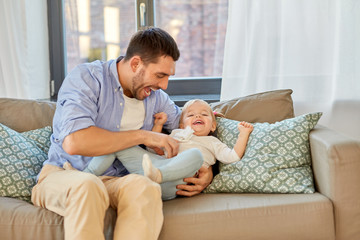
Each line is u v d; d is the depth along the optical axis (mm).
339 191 1529
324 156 1594
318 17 2322
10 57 2484
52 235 1428
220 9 2719
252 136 1836
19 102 2072
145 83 1659
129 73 1687
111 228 1483
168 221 1478
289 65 2367
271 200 1562
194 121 1927
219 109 2111
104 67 1771
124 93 1792
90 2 2711
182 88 2744
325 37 2340
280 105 2061
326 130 1787
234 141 1888
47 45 2658
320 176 1646
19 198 1693
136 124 1817
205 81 2740
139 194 1411
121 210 1416
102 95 1708
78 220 1318
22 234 1439
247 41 2381
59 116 1713
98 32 2736
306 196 1585
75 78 1688
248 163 1735
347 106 2352
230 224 1489
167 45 1631
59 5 2662
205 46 2756
